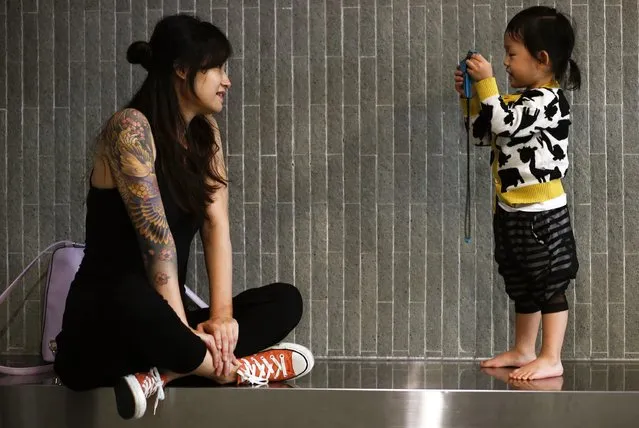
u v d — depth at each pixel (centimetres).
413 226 295
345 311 297
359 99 296
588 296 292
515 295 264
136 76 299
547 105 252
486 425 227
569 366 277
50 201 301
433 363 287
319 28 296
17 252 301
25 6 300
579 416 226
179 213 223
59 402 228
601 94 292
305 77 296
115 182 211
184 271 232
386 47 295
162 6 299
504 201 259
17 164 301
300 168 297
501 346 294
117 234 214
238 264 299
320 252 297
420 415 227
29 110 301
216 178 232
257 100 298
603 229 292
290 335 298
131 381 204
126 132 208
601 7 291
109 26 299
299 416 226
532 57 256
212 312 233
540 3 292
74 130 300
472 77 256
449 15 293
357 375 257
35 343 301
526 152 254
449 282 295
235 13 297
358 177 296
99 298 210
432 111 294
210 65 221
